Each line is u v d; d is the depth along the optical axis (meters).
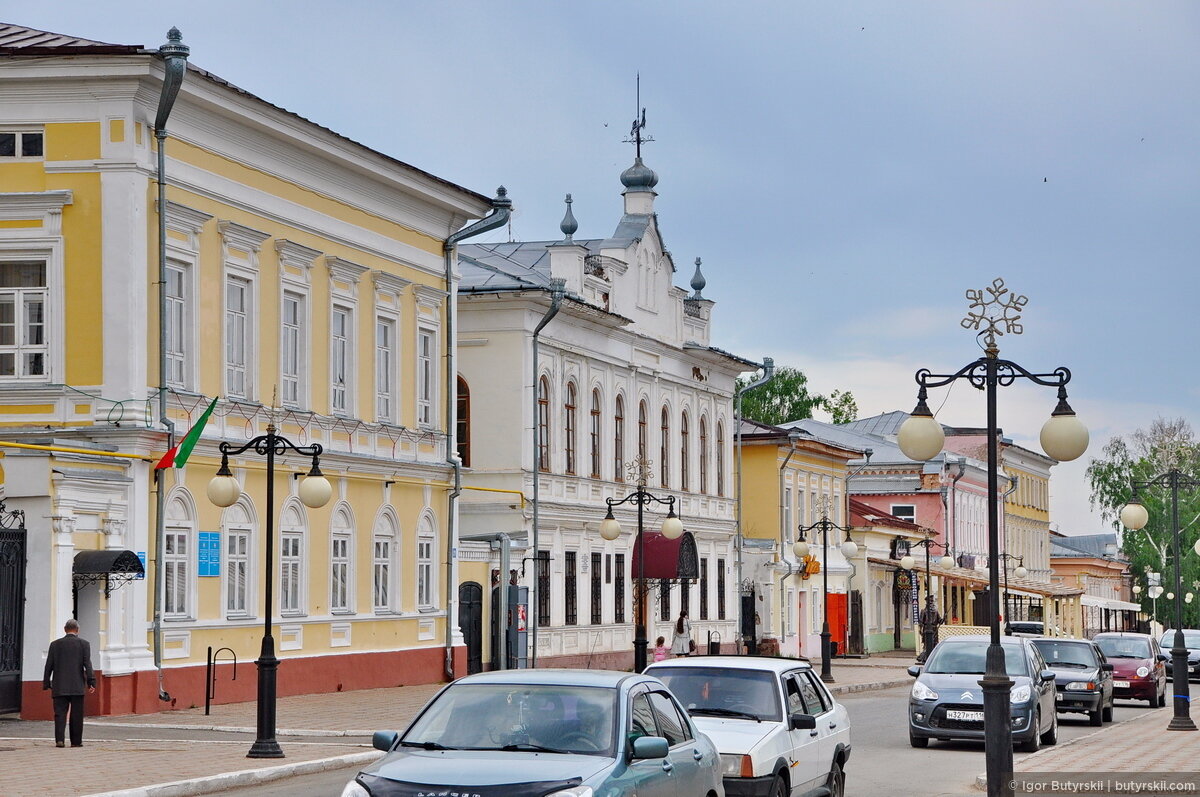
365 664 40.44
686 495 62.41
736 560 67.06
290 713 33.28
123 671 31.16
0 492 29.84
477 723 14.12
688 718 15.90
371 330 41.72
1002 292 19.42
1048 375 19.22
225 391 35.56
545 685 14.52
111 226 32.38
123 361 32.22
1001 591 101.25
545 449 51.16
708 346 64.69
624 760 13.71
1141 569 120.94
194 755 24.48
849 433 98.69
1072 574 131.62
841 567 77.06
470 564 47.00
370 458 40.91
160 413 32.75
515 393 49.66
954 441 110.25
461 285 50.06
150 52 32.06
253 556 36.38
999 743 19.12
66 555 29.91
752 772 17.62
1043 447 19.11
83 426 32.03
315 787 21.98
